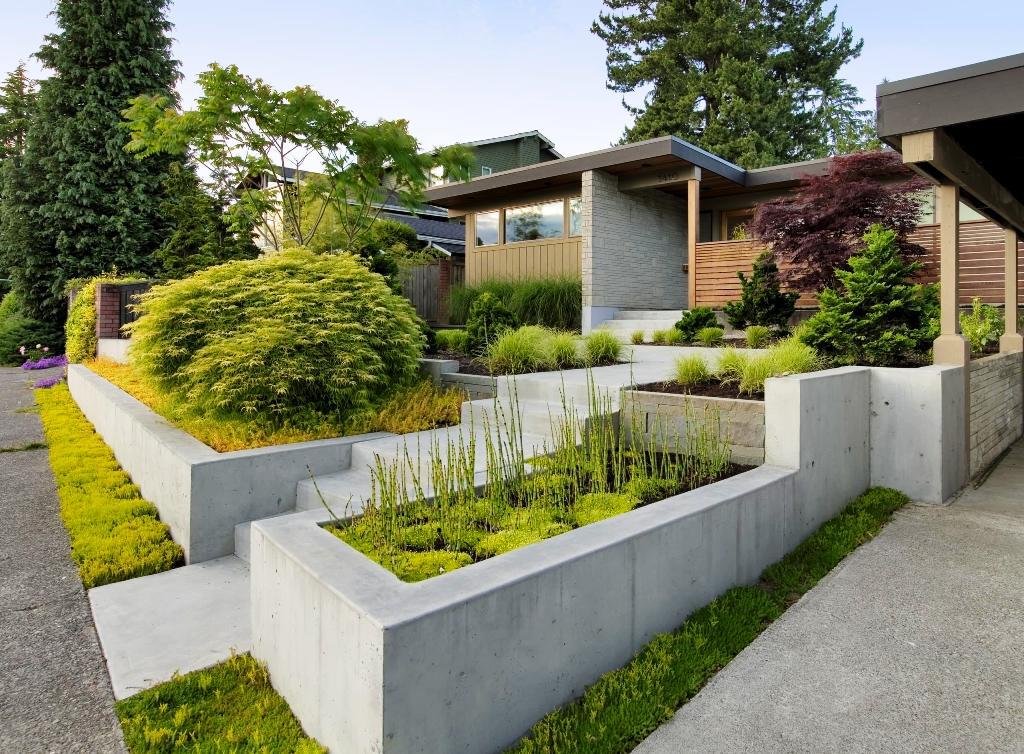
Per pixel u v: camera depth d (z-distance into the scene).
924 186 7.32
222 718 2.01
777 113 20.91
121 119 15.20
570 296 10.62
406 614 1.58
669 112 22.28
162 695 2.12
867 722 1.91
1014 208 6.25
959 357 4.54
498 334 6.88
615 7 23.89
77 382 8.62
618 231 11.04
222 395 4.23
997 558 3.16
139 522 3.94
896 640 2.39
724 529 2.72
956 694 2.05
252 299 4.70
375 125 7.02
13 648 2.50
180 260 10.91
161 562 3.42
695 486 3.23
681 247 12.82
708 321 8.23
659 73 22.73
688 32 22.14
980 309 7.27
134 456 4.88
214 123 6.55
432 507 2.82
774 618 2.57
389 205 16.41
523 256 12.12
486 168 20.11
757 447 3.69
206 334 4.55
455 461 3.19
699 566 2.58
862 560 3.16
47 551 3.56
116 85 15.33
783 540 3.19
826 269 7.45
